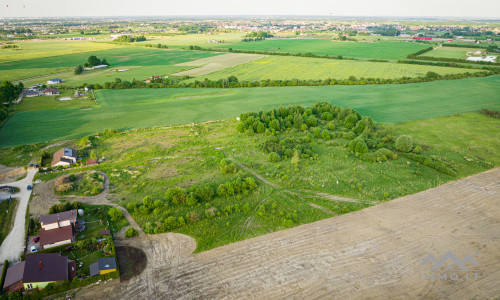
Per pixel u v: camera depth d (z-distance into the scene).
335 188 73.00
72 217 58.97
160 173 80.81
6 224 61.22
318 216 62.72
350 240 55.41
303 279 47.25
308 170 81.19
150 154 91.38
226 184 70.75
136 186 74.31
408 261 50.47
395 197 68.88
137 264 51.22
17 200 69.19
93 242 55.50
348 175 78.81
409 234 56.66
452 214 62.28
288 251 53.06
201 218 62.81
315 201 67.75
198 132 108.00
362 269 48.97
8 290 46.16
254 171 81.38
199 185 74.62
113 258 51.16
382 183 74.88
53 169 82.62
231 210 64.69
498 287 45.41
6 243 56.06
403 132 106.56
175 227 60.09
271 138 100.25
